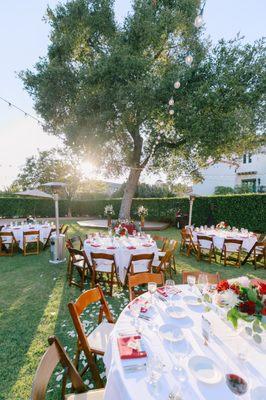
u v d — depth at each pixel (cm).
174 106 977
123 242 573
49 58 1199
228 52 1018
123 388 141
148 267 482
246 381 141
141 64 988
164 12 1066
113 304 420
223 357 169
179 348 177
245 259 688
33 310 397
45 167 2672
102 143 1077
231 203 1286
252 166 2158
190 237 764
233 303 185
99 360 273
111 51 1052
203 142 1003
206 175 2402
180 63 1097
